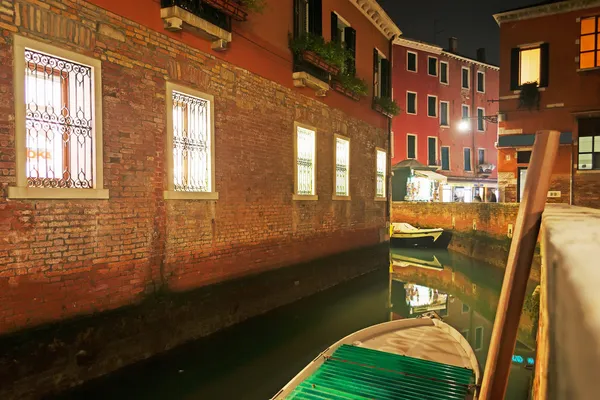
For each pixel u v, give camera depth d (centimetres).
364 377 551
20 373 487
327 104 1184
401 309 1164
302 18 1066
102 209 577
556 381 61
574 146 1752
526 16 1839
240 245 839
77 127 554
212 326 761
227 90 802
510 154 1895
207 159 763
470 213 2091
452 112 3369
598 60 1739
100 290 575
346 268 1296
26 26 493
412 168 2841
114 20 593
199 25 694
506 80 1889
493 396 157
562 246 98
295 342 860
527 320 1034
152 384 637
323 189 1166
